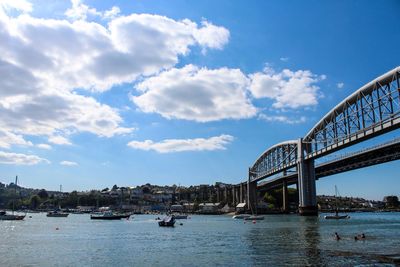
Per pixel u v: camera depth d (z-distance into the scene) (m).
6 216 197.62
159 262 54.38
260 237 87.06
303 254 57.97
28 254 63.75
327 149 163.25
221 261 53.72
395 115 118.00
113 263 54.12
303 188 188.88
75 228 134.38
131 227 139.00
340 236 85.25
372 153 166.88
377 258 53.47
